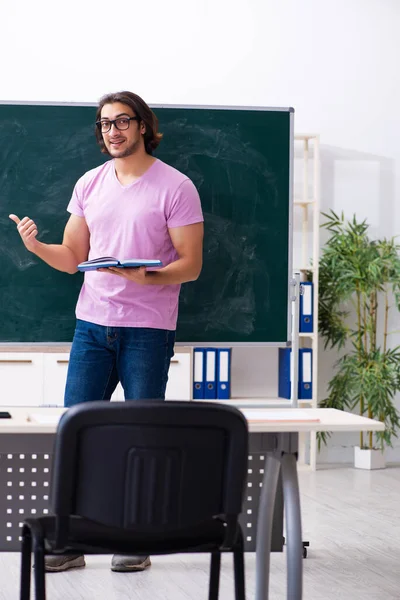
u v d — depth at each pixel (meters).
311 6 6.55
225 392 6.02
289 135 4.55
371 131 6.63
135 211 3.47
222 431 2.25
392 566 3.92
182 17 6.44
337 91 6.60
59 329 4.44
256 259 4.50
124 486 2.23
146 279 3.28
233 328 4.45
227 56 6.49
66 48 6.34
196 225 3.51
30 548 2.42
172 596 3.43
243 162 4.50
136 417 2.18
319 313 6.41
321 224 6.59
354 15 6.60
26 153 4.46
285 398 6.18
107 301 3.44
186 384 5.88
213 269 4.45
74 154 4.49
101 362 3.49
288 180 4.54
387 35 6.63
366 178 6.64
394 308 6.64
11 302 4.42
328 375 6.60
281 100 6.55
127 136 3.46
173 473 2.24
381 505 5.17
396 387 6.34
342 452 6.59
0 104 4.45
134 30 6.40
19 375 5.69
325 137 6.59
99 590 3.49
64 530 2.23
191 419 2.21
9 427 2.46
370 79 6.62
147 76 6.41
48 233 4.47
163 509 2.25
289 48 6.55
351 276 6.22
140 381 3.44
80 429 2.19
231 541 2.33
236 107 4.50
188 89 6.46
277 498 3.83
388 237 6.66
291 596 2.61
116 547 2.34
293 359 4.66
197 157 4.48
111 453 2.21
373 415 6.40
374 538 4.41
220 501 2.29
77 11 6.34
